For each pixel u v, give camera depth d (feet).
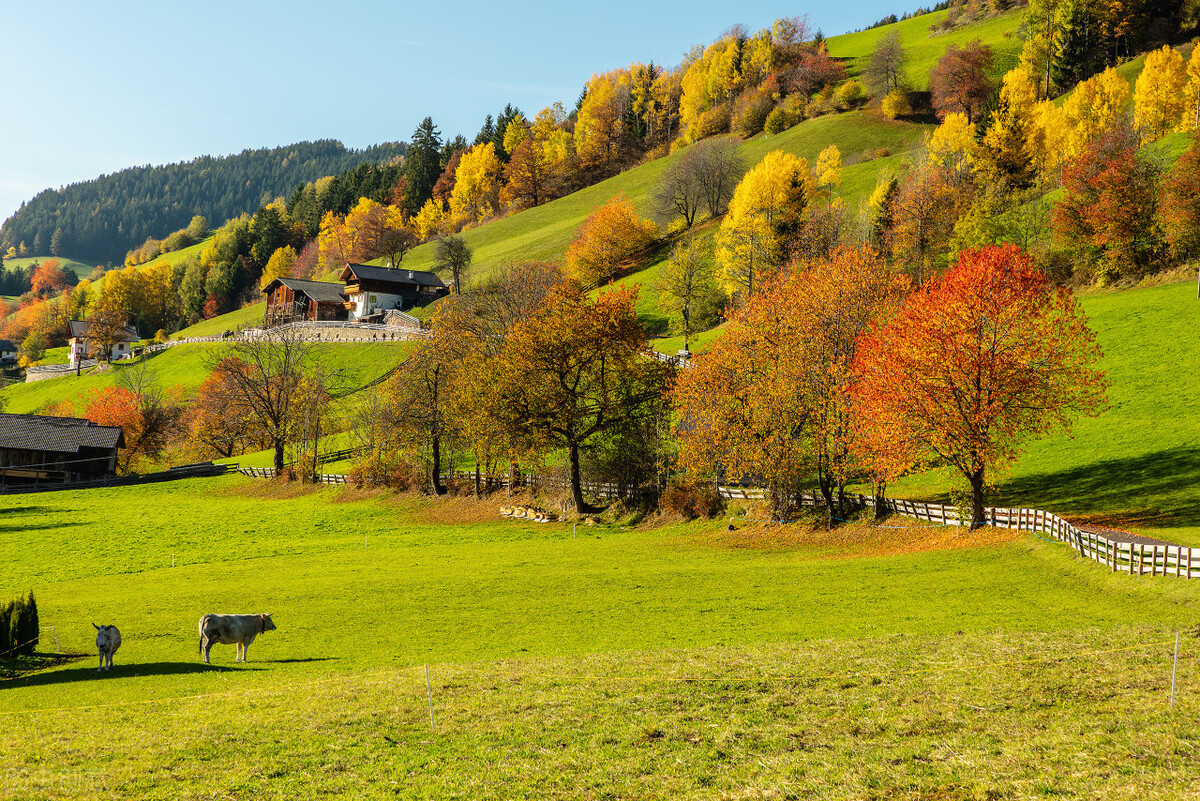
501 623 103.76
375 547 188.14
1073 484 160.97
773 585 118.32
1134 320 236.22
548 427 203.41
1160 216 265.34
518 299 293.23
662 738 52.16
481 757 49.90
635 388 216.95
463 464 273.54
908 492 182.80
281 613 116.98
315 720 58.34
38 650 99.50
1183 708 51.19
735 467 173.68
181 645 99.96
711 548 159.84
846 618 94.68
